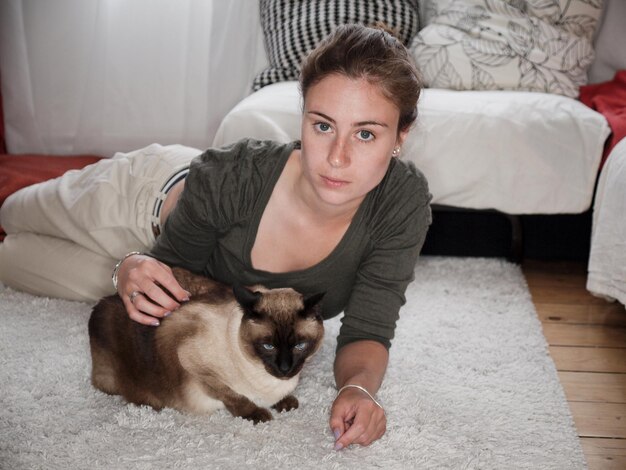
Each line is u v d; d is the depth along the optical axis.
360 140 1.19
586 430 1.54
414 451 1.40
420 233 1.44
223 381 1.40
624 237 1.82
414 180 1.44
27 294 2.07
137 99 3.07
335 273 1.47
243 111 2.26
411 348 1.85
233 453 1.36
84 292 2.00
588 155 2.16
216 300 1.40
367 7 2.60
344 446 1.29
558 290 2.29
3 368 1.65
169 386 1.43
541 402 1.61
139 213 1.83
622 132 2.16
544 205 2.20
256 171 1.42
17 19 2.98
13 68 3.02
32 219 2.07
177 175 1.81
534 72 2.46
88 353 1.74
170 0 2.95
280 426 1.46
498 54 2.47
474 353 1.83
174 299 1.41
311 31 2.62
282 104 2.27
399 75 1.18
